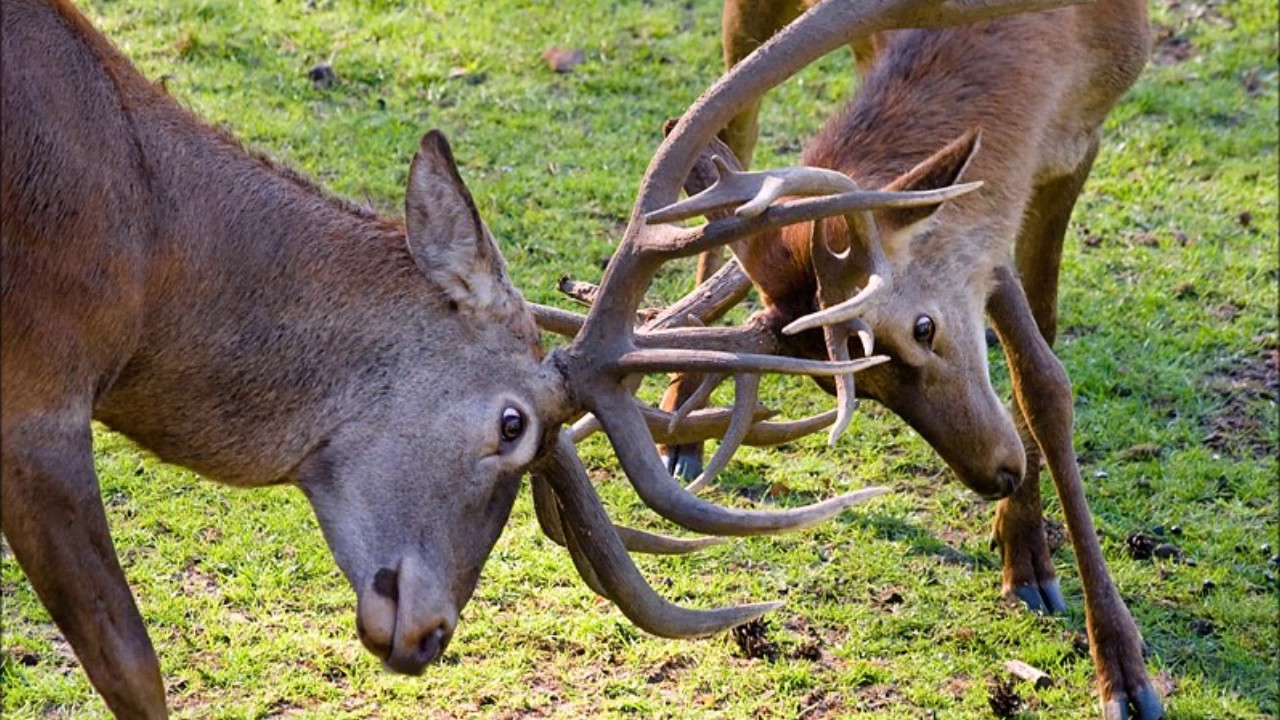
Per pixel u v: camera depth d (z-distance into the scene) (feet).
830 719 33.30
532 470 28.09
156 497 37.63
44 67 25.62
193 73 54.85
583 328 27.71
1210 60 62.75
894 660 35.29
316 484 27.40
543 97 56.65
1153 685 35.01
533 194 51.03
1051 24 36.81
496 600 35.63
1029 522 37.73
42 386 25.26
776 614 36.22
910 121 35.17
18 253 24.91
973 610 37.06
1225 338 47.80
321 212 27.71
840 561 38.22
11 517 25.21
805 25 29.43
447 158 26.05
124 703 26.20
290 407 27.37
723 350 31.73
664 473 27.09
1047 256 40.01
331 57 57.00
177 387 27.22
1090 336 47.75
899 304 32.63
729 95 28.76
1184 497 41.39
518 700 32.81
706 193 26.81
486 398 27.09
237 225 27.07
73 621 25.76
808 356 32.53
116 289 25.84
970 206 34.53
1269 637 36.88
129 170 26.25
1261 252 52.16
